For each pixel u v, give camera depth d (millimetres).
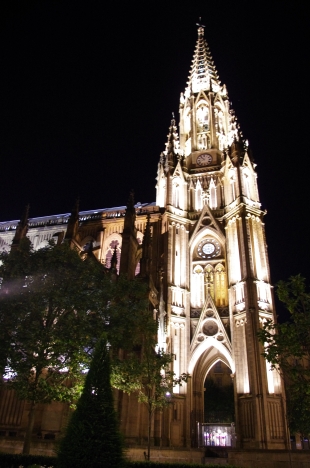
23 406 39031
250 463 33906
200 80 80375
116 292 31062
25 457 19844
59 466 15320
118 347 29844
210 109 72812
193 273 57000
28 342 25078
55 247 29625
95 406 16266
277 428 41969
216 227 58125
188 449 36469
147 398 33688
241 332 48406
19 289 27359
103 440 15570
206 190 62812
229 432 46844
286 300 28938
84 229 61406
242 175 58906
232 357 48500
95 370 17188
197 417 48969
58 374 26328
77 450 15289
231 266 53562
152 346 35219
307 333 27297
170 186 61625
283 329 27516
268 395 43312
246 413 43688
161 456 34875
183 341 50531
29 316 26500
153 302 46938
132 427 35969
